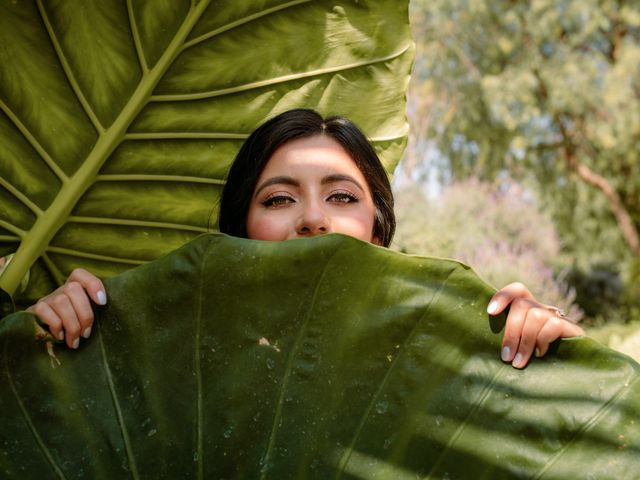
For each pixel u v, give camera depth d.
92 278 1.19
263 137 1.63
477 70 12.55
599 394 1.08
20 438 1.13
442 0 12.54
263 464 1.12
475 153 12.98
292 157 1.58
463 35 12.57
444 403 1.11
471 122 12.70
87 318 1.16
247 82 1.90
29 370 1.16
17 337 1.16
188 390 1.15
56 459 1.13
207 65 1.87
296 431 1.12
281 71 1.91
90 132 1.85
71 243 1.98
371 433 1.11
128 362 1.16
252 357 1.15
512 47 12.05
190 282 1.16
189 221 2.03
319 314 1.14
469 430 1.10
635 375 1.07
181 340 1.16
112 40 1.80
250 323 1.15
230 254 1.15
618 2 12.50
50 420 1.14
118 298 1.17
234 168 1.70
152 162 1.93
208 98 1.89
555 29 11.98
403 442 1.11
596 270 13.79
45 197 1.87
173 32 1.82
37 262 1.98
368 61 1.94
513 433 1.08
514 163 12.93
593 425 1.06
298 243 1.13
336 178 1.56
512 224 11.25
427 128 12.95
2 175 1.83
